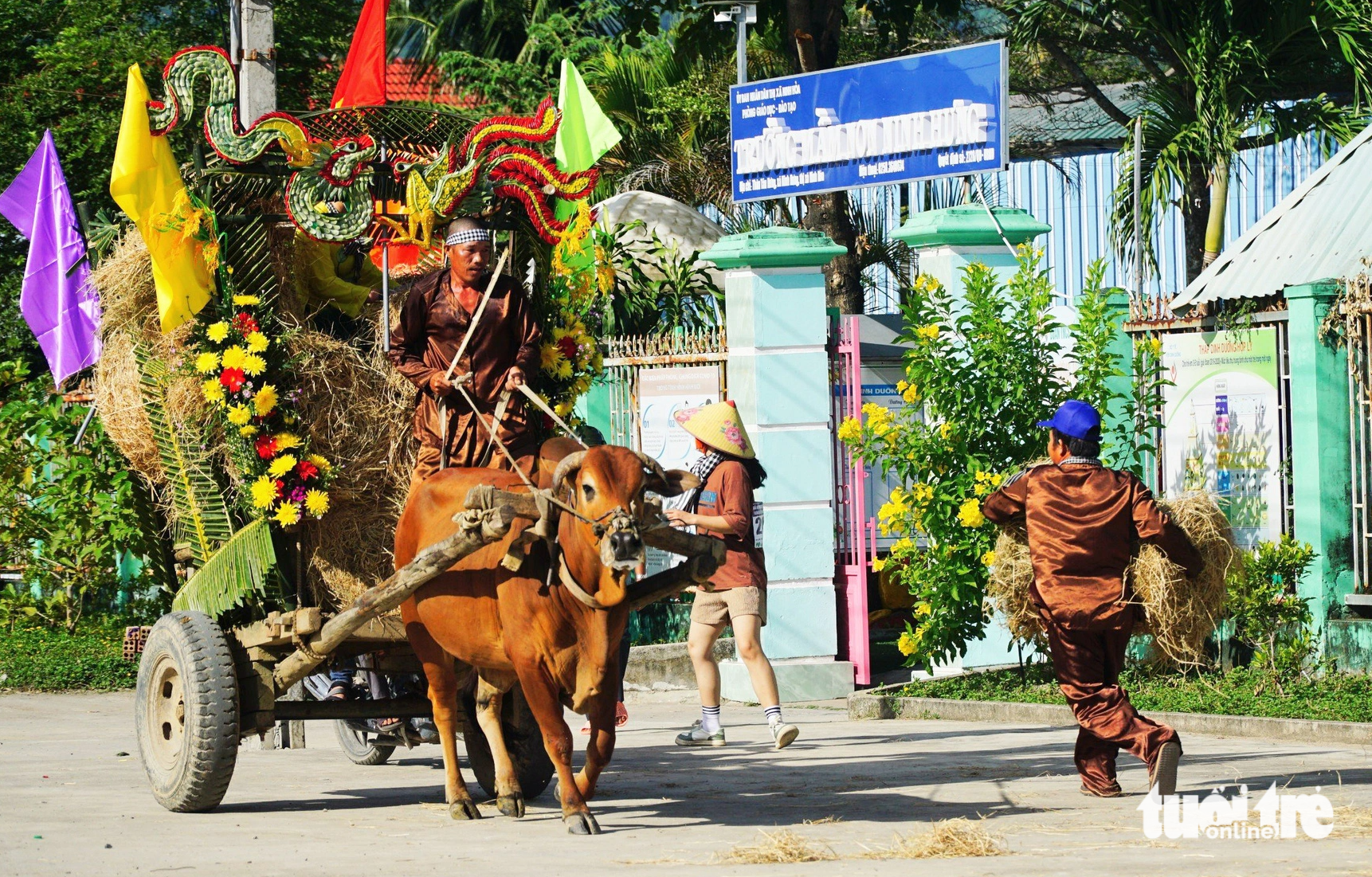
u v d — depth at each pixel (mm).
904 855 7754
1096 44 27641
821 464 16688
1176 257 29891
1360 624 14523
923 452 15344
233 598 9906
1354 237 15672
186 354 10234
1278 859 7367
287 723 13000
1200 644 10141
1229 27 24266
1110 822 8750
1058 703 14383
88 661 18578
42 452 20875
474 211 10117
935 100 19375
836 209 25641
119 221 11641
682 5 29062
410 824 9375
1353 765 10914
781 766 11789
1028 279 15648
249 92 14484
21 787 11102
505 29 39938
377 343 10523
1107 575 9547
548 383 10781
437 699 9680
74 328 18375
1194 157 25188
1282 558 14531
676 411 17672
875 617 19375
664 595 8711
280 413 10016
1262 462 15508
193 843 8656
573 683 8641
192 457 10281
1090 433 9734
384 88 15148
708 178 28703
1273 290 15602
